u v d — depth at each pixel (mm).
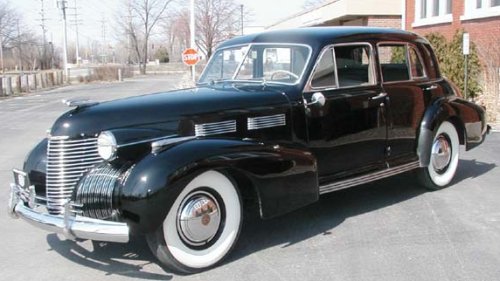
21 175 4914
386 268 4426
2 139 12266
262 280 4266
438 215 5777
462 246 4871
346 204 6266
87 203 4309
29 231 5637
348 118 5672
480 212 5852
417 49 6516
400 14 23297
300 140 5336
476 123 7039
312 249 4895
